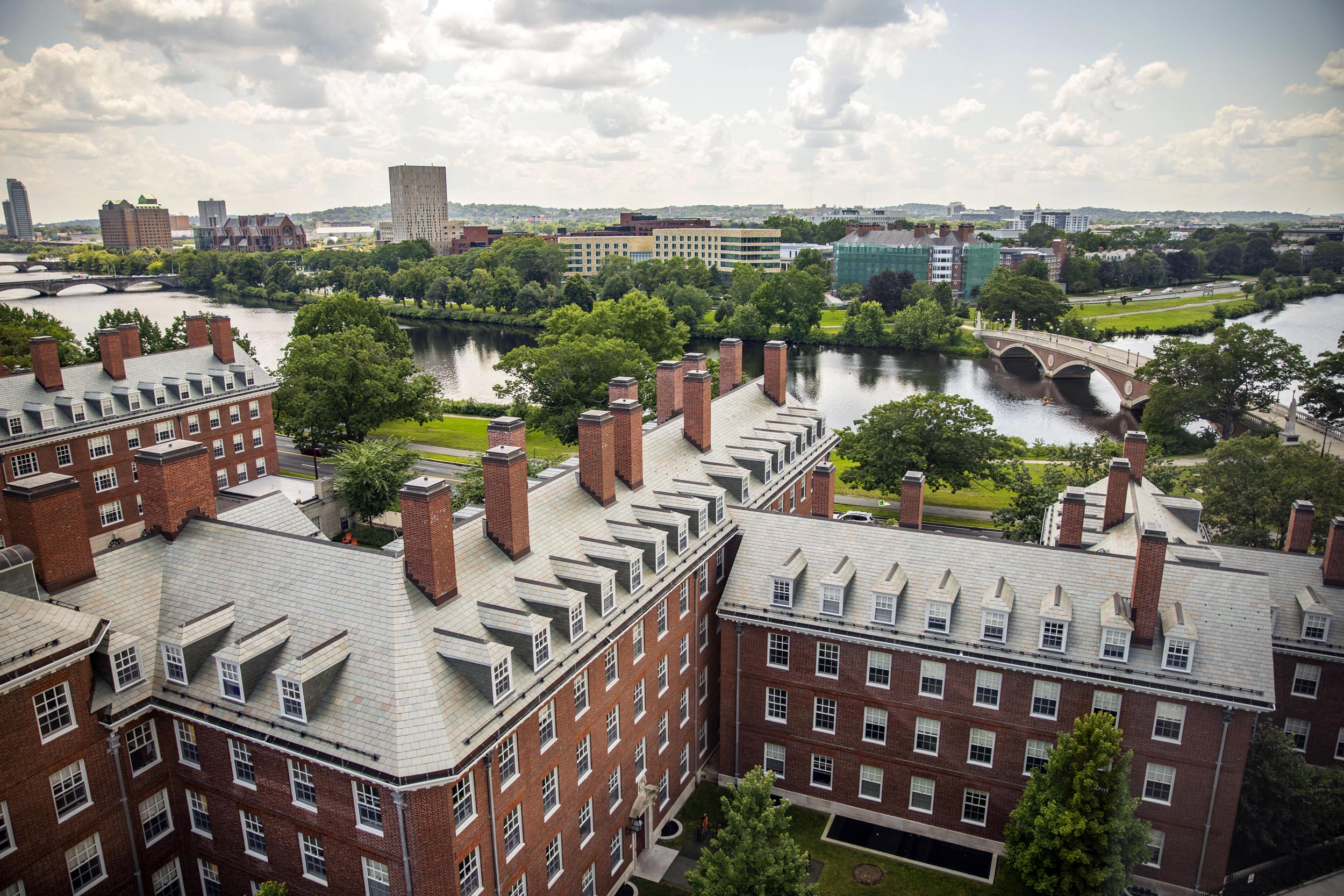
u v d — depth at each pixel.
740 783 38.75
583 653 37.31
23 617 31.80
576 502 46.59
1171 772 41.53
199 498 41.75
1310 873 43.06
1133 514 54.56
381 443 86.12
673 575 45.28
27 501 34.56
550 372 102.38
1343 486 65.25
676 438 58.84
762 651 48.81
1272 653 44.62
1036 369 184.50
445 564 35.25
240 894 36.72
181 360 89.00
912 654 45.16
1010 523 79.38
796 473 65.50
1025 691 43.31
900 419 87.00
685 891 43.19
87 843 33.78
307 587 36.41
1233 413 123.94
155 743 36.09
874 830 47.59
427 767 29.67
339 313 139.25
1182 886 42.53
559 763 37.19
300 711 31.91
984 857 45.41
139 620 36.94
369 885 32.53
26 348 115.81
